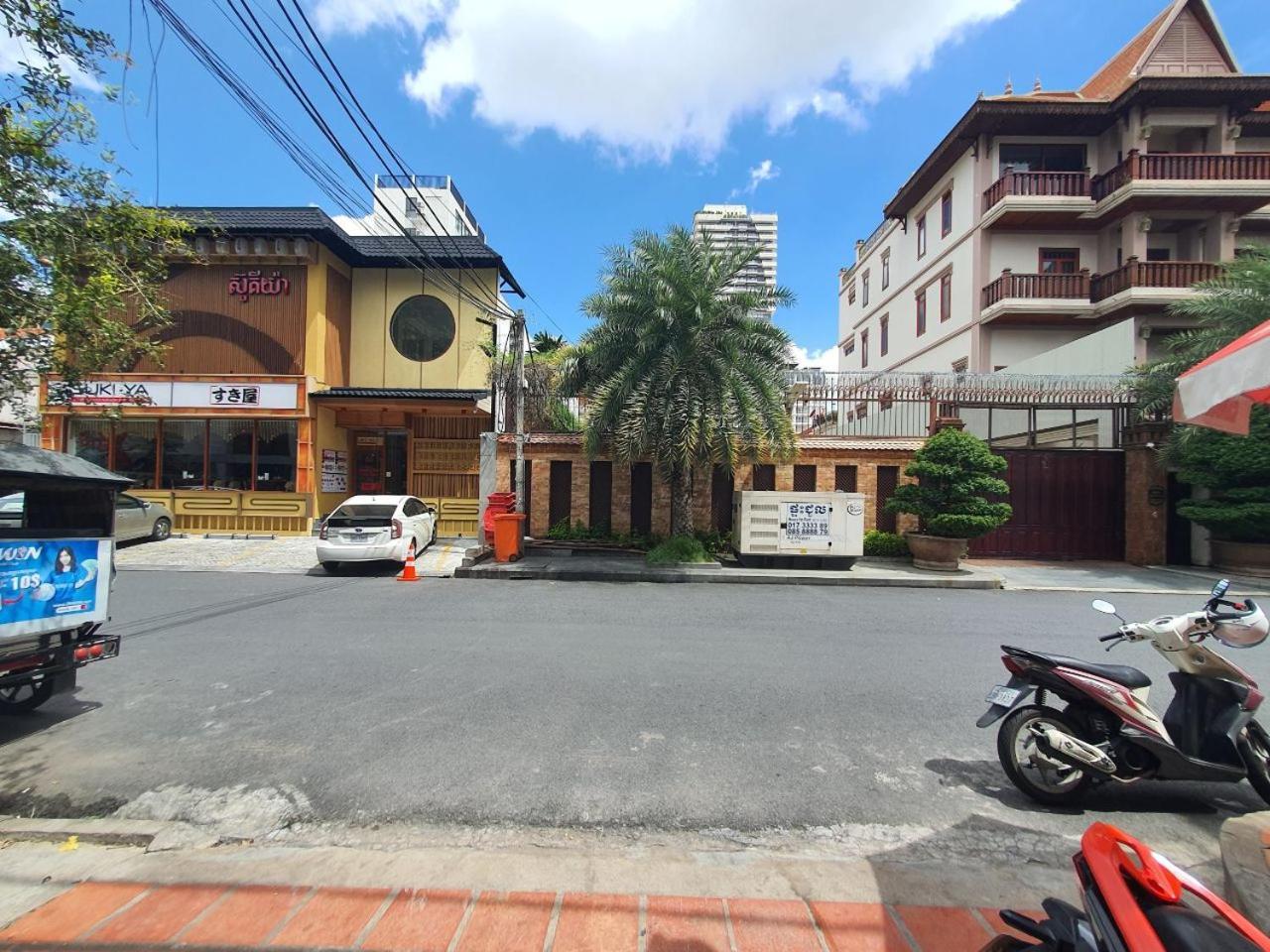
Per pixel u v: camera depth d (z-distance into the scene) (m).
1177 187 20.44
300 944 2.43
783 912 2.66
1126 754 3.72
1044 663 3.83
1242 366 2.93
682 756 4.21
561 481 15.20
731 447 11.89
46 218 4.23
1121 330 15.89
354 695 5.29
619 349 12.80
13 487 4.30
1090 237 23.19
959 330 24.56
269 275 17.73
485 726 4.66
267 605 9.08
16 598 4.35
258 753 4.21
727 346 12.34
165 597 9.65
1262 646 7.21
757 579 11.90
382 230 23.09
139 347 5.09
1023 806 3.68
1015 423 17.44
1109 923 1.67
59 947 2.42
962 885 2.90
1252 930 1.64
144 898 2.73
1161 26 23.50
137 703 5.09
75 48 4.23
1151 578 12.77
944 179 25.94
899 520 14.80
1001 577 12.54
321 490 17.94
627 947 2.42
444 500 18.70
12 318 4.24
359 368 19.42
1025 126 22.78
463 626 7.84
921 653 6.84
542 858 3.07
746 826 3.40
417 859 3.05
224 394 17.12
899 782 3.92
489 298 19.42
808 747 4.39
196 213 17.22
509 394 15.91
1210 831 3.49
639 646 6.96
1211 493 13.77
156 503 16.94
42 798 3.65
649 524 15.11
